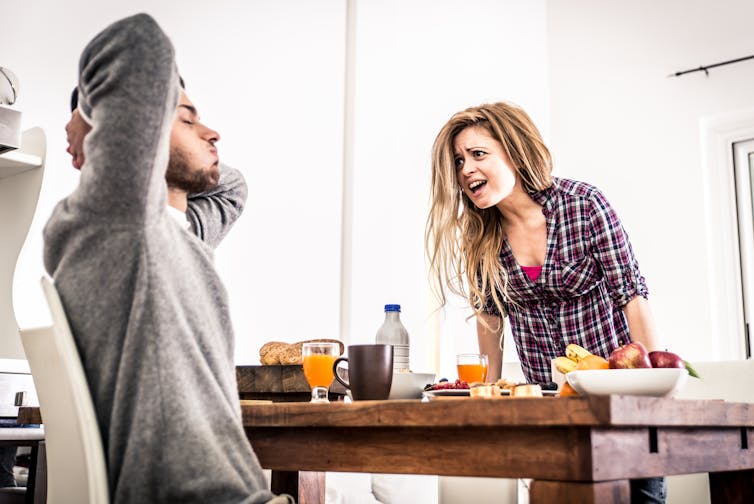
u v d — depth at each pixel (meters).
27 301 2.17
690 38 4.60
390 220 3.74
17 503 1.84
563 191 2.16
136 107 1.03
